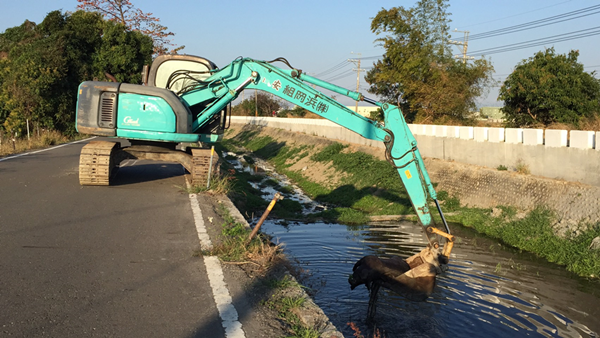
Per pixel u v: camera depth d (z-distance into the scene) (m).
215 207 10.06
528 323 7.14
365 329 6.59
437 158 21.47
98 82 11.48
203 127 12.91
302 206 19.77
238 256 6.53
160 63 12.73
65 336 4.06
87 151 11.62
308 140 38.91
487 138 18.12
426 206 7.95
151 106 11.43
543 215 13.20
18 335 4.01
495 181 16.19
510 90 26.92
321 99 9.74
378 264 7.09
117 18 45.69
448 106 35.84
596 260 10.09
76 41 33.81
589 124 19.39
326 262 10.07
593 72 25.31
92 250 6.59
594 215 11.95
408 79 37.88
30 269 5.68
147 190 11.62
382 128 8.55
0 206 8.99
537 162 15.28
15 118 30.27
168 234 7.64
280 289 5.48
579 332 6.90
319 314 4.84
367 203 19.41
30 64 30.77
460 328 6.82
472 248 12.18
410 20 38.31
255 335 4.27
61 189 11.15
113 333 4.18
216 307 4.87
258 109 88.81
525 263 10.85
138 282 5.47
